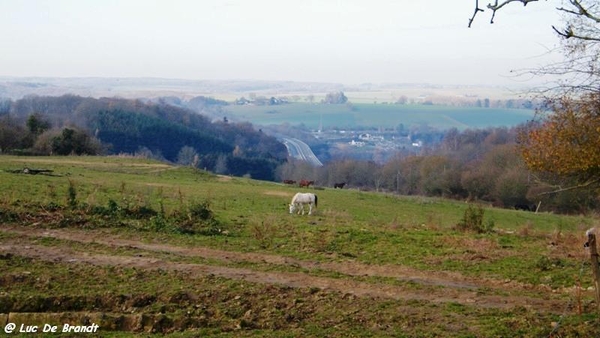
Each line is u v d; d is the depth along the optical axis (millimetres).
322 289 14453
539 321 12211
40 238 18688
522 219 41938
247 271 16094
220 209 29812
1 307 11922
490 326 11938
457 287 15367
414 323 12117
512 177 63344
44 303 12141
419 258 18562
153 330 11141
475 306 13570
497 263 18062
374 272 16844
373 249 19656
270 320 11977
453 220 35406
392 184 91125
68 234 19625
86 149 78375
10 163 51469
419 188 82500
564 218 43938
